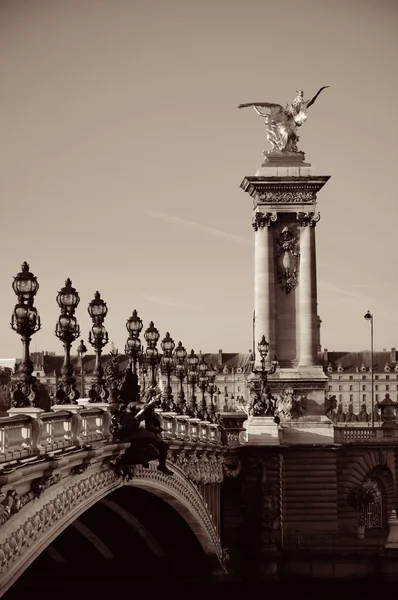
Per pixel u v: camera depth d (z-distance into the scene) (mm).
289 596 93750
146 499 63094
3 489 32875
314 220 115438
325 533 108312
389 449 111875
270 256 115375
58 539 57906
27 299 40031
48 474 36844
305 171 115312
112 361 52594
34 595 62531
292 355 114875
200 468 76375
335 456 109562
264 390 106000
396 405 133500
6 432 35062
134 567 68375
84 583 63656
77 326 46625
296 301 115250
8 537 34469
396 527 96188
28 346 39562
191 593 76688
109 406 49094
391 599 93500
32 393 38750
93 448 42906
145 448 49531
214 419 93250
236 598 89938
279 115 116375
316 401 113500
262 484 102875
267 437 104812
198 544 77688
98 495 46562
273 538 100812
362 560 94938
